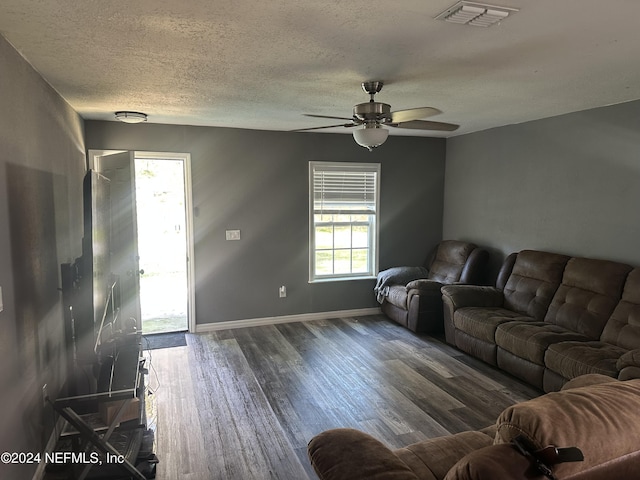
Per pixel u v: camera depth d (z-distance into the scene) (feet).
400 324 17.62
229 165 16.75
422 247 20.01
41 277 8.46
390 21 6.47
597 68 8.95
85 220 7.82
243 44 7.48
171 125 15.93
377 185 18.95
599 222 12.99
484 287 15.43
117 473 7.83
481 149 17.74
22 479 7.13
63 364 9.85
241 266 17.28
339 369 13.16
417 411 10.57
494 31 6.89
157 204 26.22
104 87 10.36
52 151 9.86
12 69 7.32
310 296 18.38
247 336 16.33
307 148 17.75
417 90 10.87
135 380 7.91
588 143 13.24
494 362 12.99
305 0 5.76
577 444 3.87
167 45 7.54
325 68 8.95
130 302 11.42
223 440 9.30
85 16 6.27
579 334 11.76
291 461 8.55
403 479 4.83
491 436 6.70
